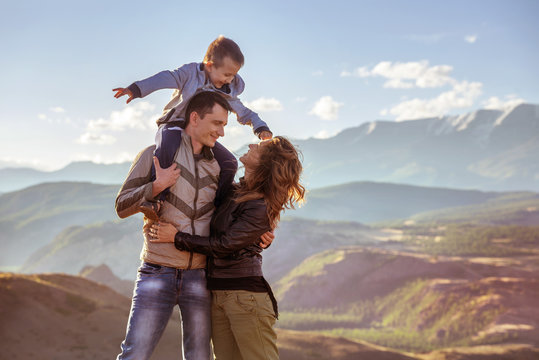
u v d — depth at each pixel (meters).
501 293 163.38
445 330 152.88
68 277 69.06
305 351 65.12
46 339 43.00
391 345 152.25
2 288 50.59
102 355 41.22
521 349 111.31
